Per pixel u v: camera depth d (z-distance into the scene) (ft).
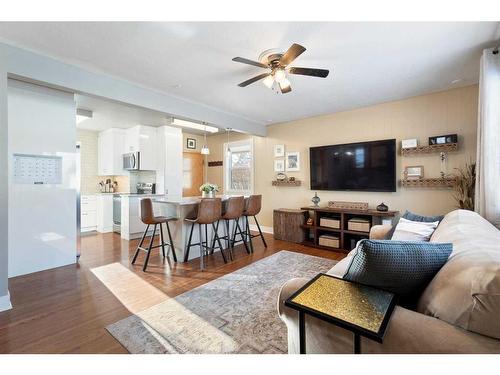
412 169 12.41
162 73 9.59
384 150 13.02
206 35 7.13
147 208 10.57
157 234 17.20
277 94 11.98
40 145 9.98
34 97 9.80
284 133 17.53
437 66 9.13
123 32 6.97
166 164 17.99
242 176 20.58
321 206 15.53
